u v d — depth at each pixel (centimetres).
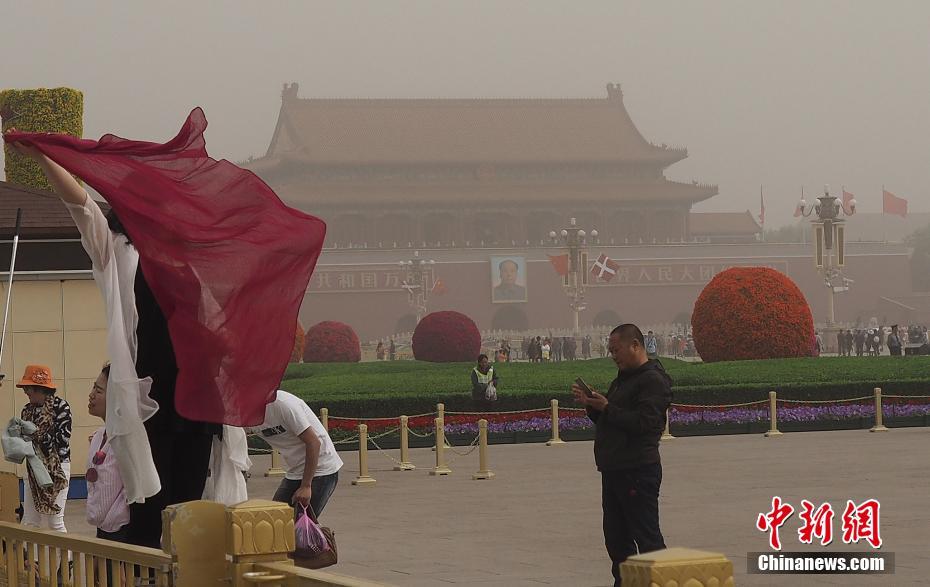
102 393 686
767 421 2472
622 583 325
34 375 937
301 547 740
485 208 11088
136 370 618
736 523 1197
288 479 794
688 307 9681
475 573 950
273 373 595
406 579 927
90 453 672
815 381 2564
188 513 453
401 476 1766
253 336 591
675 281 9650
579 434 2381
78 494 1469
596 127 12012
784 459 1870
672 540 1096
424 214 11038
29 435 927
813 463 1794
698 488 1502
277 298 600
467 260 9512
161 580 474
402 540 1143
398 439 2264
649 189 11469
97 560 547
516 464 1909
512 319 9712
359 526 1251
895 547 1030
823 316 9806
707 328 3462
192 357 580
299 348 5562
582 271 6806
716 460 1880
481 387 2334
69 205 587
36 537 603
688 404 2452
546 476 1714
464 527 1223
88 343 1464
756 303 3416
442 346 5300
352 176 11319
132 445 584
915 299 9994
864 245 10019
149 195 580
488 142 11675
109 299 600
